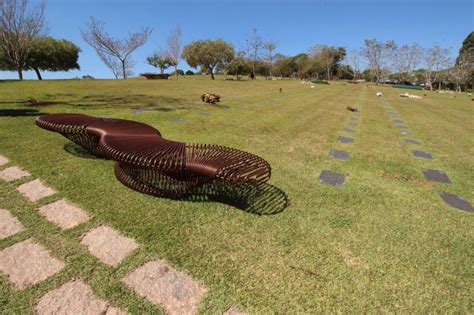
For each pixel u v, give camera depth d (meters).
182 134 5.23
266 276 1.83
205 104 9.30
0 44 20.73
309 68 51.62
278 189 3.12
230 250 2.06
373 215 2.69
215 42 36.53
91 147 3.71
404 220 2.64
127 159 2.41
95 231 2.17
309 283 1.80
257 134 5.59
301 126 6.66
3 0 19.12
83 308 1.52
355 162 4.24
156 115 6.81
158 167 2.35
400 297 1.74
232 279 1.79
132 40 28.45
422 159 4.62
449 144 5.83
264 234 2.28
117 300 1.58
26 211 2.38
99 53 27.55
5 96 8.58
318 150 4.75
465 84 41.53
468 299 1.76
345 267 1.96
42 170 3.19
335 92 21.27
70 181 2.97
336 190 3.20
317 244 2.20
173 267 1.86
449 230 2.52
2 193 2.65
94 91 11.77
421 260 2.10
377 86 41.72
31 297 1.57
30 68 29.92
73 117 3.93
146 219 2.37
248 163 2.53
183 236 2.18
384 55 51.28
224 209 2.62
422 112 11.45
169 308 1.55
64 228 2.18
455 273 1.98
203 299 1.63
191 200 2.73
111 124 3.63
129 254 1.95
